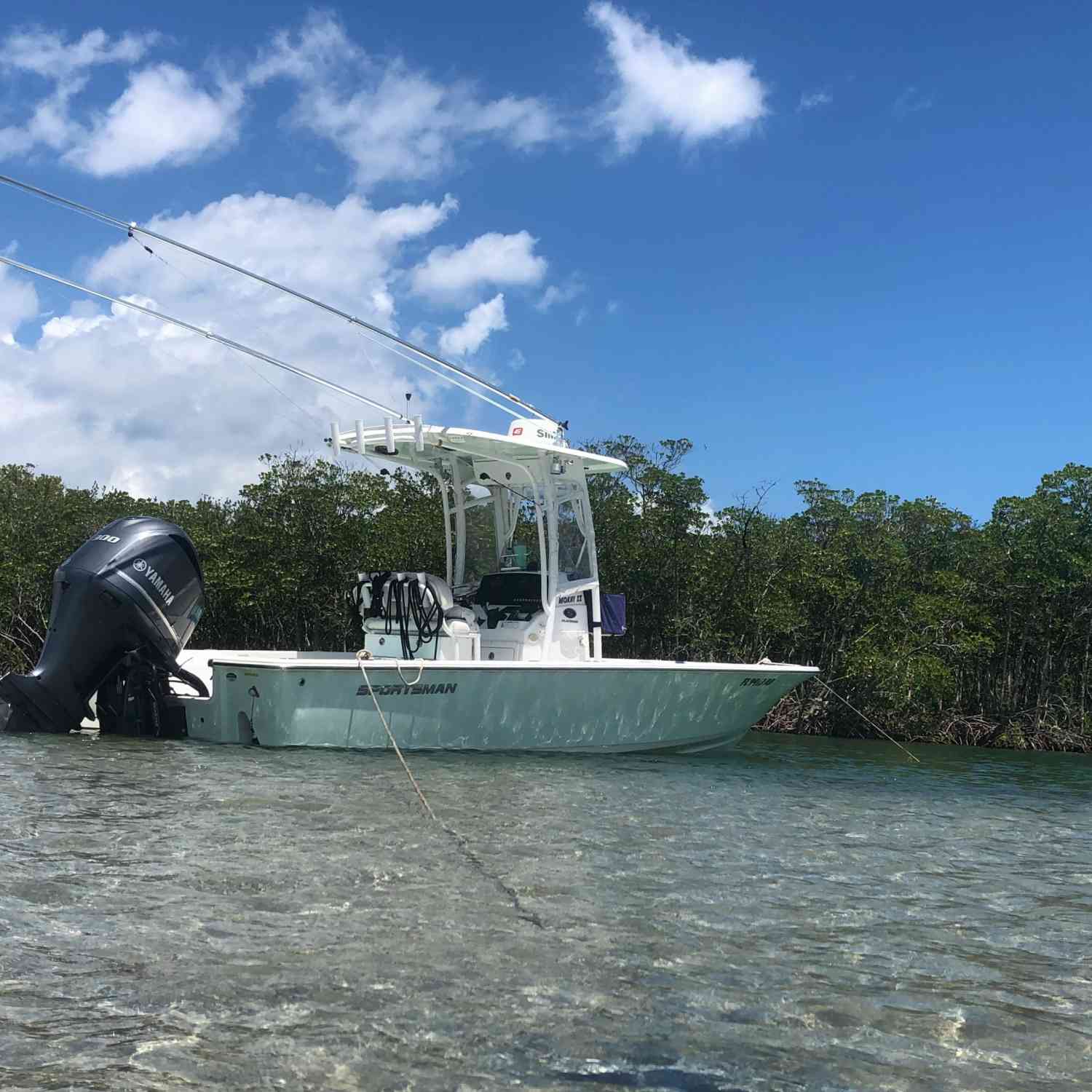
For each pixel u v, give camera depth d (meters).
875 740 22.84
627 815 7.46
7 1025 3.26
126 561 10.64
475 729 10.81
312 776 8.40
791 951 4.38
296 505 27.59
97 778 7.89
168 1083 2.93
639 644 27.16
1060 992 4.03
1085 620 26.56
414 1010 3.52
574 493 12.48
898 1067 3.28
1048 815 9.22
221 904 4.61
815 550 25.92
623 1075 3.12
